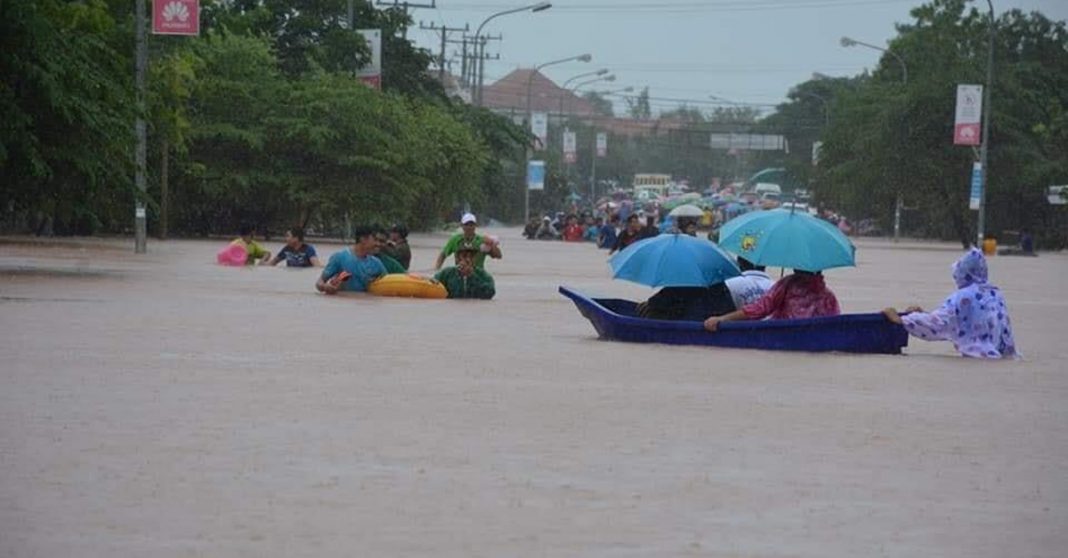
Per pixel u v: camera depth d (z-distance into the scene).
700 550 20.30
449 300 63.62
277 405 31.92
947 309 45.53
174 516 21.55
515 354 43.28
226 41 145.50
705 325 45.84
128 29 97.25
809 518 22.38
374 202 149.00
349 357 41.47
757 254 45.88
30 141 70.88
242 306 57.44
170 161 134.88
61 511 21.73
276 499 22.77
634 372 39.50
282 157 147.12
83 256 95.38
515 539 20.64
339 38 161.25
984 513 23.06
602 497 23.42
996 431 31.17
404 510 22.25
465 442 27.97
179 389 34.00
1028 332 59.16
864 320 45.19
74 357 39.72
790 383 38.06
